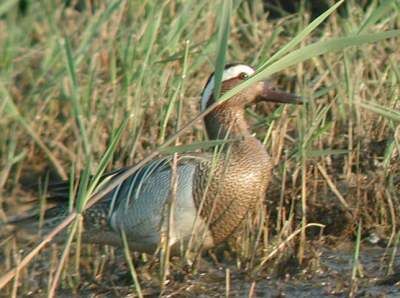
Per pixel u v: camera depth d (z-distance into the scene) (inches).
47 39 617.6
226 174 446.3
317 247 477.1
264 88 474.6
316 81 562.6
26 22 633.6
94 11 627.5
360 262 464.1
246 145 456.4
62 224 395.9
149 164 449.4
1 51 607.5
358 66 554.9
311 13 666.2
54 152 554.3
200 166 444.5
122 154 516.1
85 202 395.5
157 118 528.7
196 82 562.6
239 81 468.4
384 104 542.0
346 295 434.0
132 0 591.2
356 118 536.1
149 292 437.4
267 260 455.5
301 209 490.0
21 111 566.6
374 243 480.7
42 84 590.2
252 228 464.1
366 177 500.7
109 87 565.0
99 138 539.2
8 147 552.7
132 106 531.2
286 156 489.7
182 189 441.7
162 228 441.7
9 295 438.6
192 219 444.5
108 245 462.6
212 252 467.5
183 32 592.7
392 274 450.3
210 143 395.2
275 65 389.4
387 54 573.6
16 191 531.8
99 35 585.6
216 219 449.4
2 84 542.6
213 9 596.7
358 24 606.2
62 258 405.7
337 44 385.4
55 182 504.7
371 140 528.7
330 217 491.8
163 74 537.0
